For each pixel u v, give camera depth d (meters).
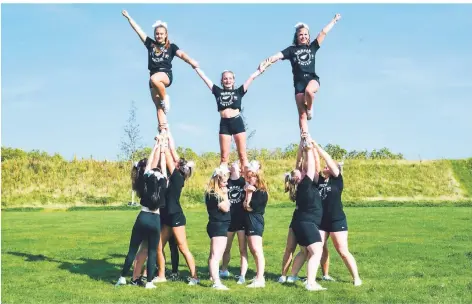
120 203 37.81
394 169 45.91
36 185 39.78
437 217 24.14
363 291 9.74
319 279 11.00
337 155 52.88
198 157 46.19
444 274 11.27
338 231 10.42
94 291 9.87
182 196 36.62
